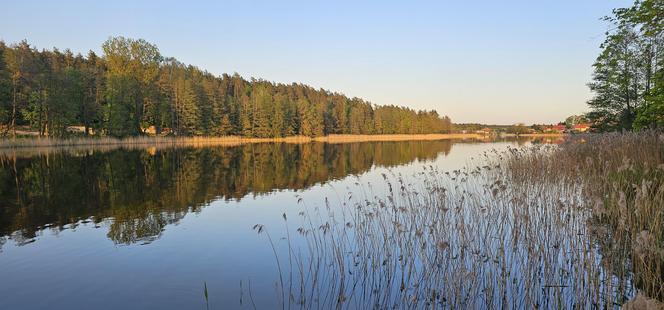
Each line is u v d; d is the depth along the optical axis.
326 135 93.31
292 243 8.87
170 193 15.71
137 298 6.15
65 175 20.55
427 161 29.64
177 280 6.84
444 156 34.84
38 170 22.45
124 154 35.12
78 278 6.95
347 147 52.94
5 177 19.59
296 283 6.61
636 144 12.93
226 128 71.38
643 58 16.30
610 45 15.34
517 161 17.11
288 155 36.50
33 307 5.89
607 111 29.53
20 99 45.16
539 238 7.54
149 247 8.67
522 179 13.41
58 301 6.09
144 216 11.70
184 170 23.44
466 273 6.23
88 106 52.44
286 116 83.56
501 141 66.56
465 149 45.72
